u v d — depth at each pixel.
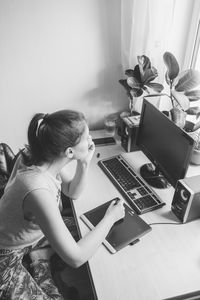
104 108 2.18
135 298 0.98
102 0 1.74
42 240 1.36
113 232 1.22
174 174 1.36
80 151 1.06
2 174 1.41
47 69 1.93
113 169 1.60
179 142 1.28
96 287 1.01
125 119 1.79
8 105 2.04
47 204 0.98
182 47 1.87
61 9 1.73
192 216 1.30
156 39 1.77
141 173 1.61
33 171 1.02
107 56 1.95
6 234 1.10
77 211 1.34
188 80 1.57
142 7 1.69
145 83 1.78
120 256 1.13
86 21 1.80
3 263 1.15
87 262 1.10
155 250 1.16
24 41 1.80
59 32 1.81
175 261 1.12
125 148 1.83
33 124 1.00
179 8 1.71
